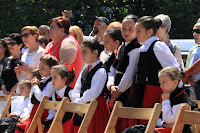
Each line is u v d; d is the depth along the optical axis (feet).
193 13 92.94
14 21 78.79
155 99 21.52
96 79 22.93
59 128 22.44
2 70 33.83
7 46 36.32
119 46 25.58
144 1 96.48
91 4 87.86
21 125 26.25
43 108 24.43
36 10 80.38
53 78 24.58
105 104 23.13
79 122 22.82
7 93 33.24
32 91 25.95
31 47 30.58
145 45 22.00
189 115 16.98
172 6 92.89
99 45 23.77
